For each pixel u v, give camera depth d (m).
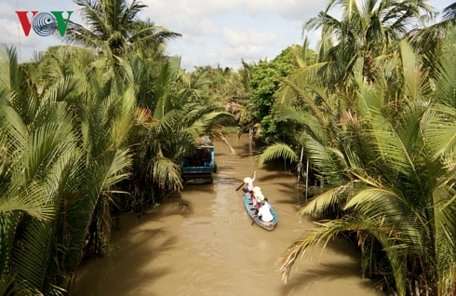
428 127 6.39
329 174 10.39
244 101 33.53
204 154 19.83
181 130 16.36
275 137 21.64
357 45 15.02
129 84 14.41
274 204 16.89
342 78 14.62
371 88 8.84
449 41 8.09
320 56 17.30
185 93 16.95
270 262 11.18
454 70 7.36
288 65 21.83
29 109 7.33
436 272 7.04
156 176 14.95
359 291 9.44
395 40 16.22
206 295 9.35
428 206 6.69
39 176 5.75
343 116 9.70
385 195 7.02
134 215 15.23
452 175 5.77
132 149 14.17
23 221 5.96
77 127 8.84
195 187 19.73
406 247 7.30
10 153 6.30
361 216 7.70
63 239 7.32
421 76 8.95
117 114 10.47
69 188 6.85
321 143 10.82
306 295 9.30
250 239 12.95
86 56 20.41
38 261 6.10
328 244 12.20
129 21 26.45
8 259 5.59
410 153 6.61
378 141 7.09
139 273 10.41
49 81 12.96
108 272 10.39
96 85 12.28
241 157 29.02
